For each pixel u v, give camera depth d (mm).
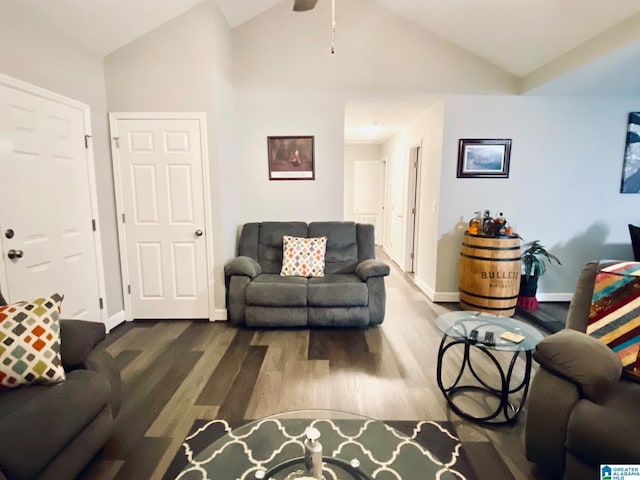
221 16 3254
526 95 3639
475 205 3799
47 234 2404
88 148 2826
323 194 3914
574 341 1448
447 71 3668
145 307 3338
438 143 3836
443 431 1779
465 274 3451
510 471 1530
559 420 1348
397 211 5961
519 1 2631
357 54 3670
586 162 3729
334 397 2072
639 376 1454
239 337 2949
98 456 1612
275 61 3689
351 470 1275
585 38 2686
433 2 3109
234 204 3701
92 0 2381
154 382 2242
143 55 3037
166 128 3121
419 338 2939
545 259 3846
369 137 6637
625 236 3820
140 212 3211
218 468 1309
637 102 3633
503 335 1861
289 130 3805
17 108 2148
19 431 1188
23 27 2182
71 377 1521
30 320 1502
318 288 3035
